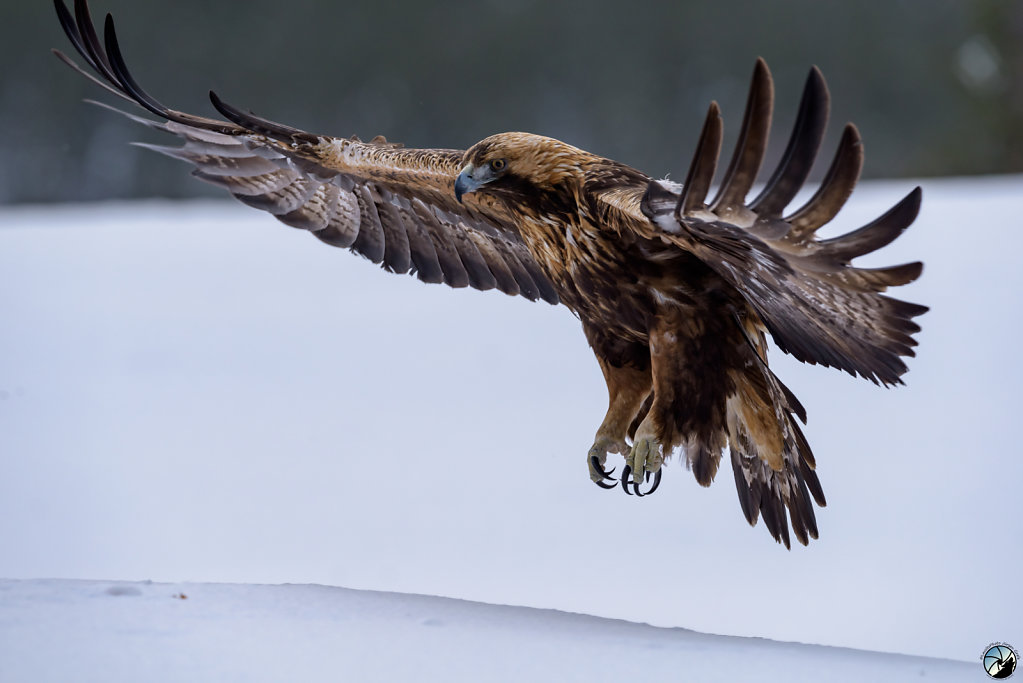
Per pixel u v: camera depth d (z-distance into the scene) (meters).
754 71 6.77
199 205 74.25
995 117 72.06
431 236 11.77
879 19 80.38
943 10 80.88
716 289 9.18
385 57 80.88
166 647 6.69
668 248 9.05
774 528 9.53
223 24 80.94
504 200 10.02
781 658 7.25
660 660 7.09
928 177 73.56
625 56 81.44
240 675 6.36
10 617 7.09
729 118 80.44
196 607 7.46
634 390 10.19
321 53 80.69
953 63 77.06
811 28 80.69
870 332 7.86
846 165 6.90
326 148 10.95
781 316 8.30
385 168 11.05
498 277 11.88
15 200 79.25
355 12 80.81
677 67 81.56
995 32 72.00
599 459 10.13
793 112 80.06
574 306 10.13
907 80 79.38
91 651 6.58
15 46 78.50
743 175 7.04
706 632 8.73
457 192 9.98
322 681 6.37
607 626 7.87
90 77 10.30
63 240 39.72
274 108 81.75
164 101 80.19
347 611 7.63
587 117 81.44
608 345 10.11
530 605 9.74
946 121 77.62
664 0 80.56
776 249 7.40
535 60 81.19
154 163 78.31
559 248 9.88
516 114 81.81
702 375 9.38
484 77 81.56
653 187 7.61
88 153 78.94
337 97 81.94
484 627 7.52
